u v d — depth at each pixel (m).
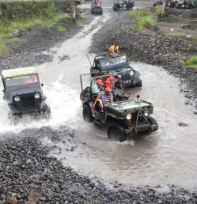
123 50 32.38
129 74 23.20
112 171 14.18
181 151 15.47
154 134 16.95
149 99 21.34
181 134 16.89
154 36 34.59
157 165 14.52
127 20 47.97
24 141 16.33
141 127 15.86
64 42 39.00
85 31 44.84
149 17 47.22
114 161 14.88
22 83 18.98
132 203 12.02
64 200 11.98
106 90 17.72
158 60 28.62
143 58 29.80
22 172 13.68
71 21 51.00
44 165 14.34
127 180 13.55
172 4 54.38
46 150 15.63
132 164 14.64
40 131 17.47
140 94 22.23
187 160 14.80
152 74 26.09
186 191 12.78
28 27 44.59
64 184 13.04
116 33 38.03
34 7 52.16
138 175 13.88
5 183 12.79
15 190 12.37
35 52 34.47
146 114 16.11
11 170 13.76
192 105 20.17
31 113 18.16
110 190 12.84
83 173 14.05
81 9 64.81
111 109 16.23
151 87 23.44
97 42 37.12
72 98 22.00
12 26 44.62
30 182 12.97
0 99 22.09
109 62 24.44
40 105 18.45
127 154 15.37
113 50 29.28
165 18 48.16
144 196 12.44
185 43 31.47
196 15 49.06
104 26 46.69
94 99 17.91
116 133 16.28
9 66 29.38
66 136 17.00
